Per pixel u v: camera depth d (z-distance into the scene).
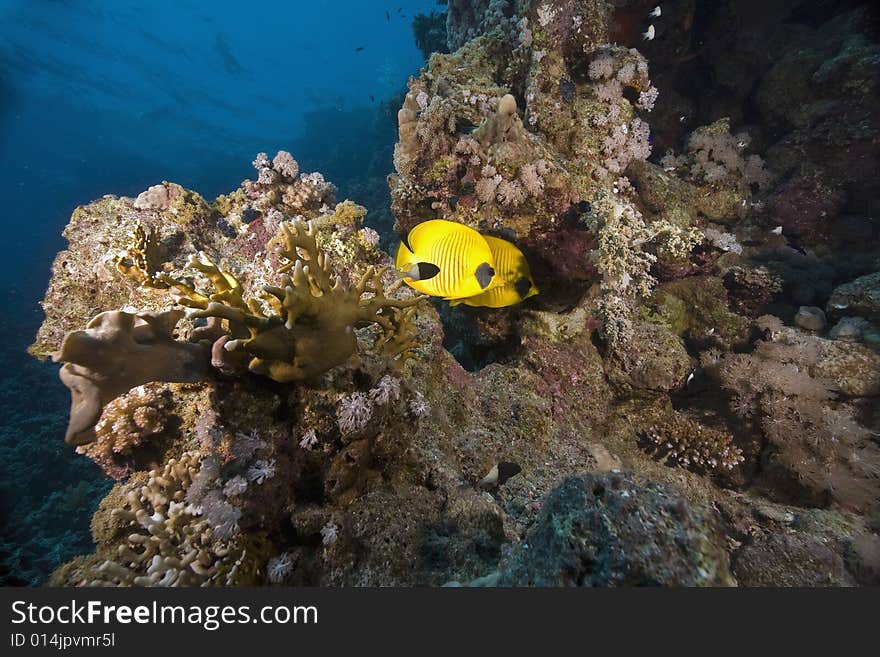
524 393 4.54
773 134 7.97
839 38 7.27
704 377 5.15
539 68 6.23
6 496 8.41
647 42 7.71
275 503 2.71
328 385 2.77
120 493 3.20
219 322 2.79
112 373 2.31
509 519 3.25
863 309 5.48
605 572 1.74
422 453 3.25
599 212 4.82
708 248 5.98
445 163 5.28
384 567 2.66
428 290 2.60
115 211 4.62
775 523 4.04
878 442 4.34
